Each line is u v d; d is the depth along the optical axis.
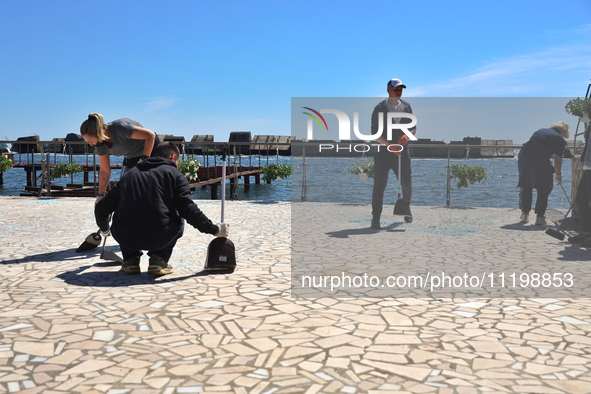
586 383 1.41
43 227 4.84
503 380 1.43
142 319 2.00
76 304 2.22
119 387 1.38
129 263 2.88
